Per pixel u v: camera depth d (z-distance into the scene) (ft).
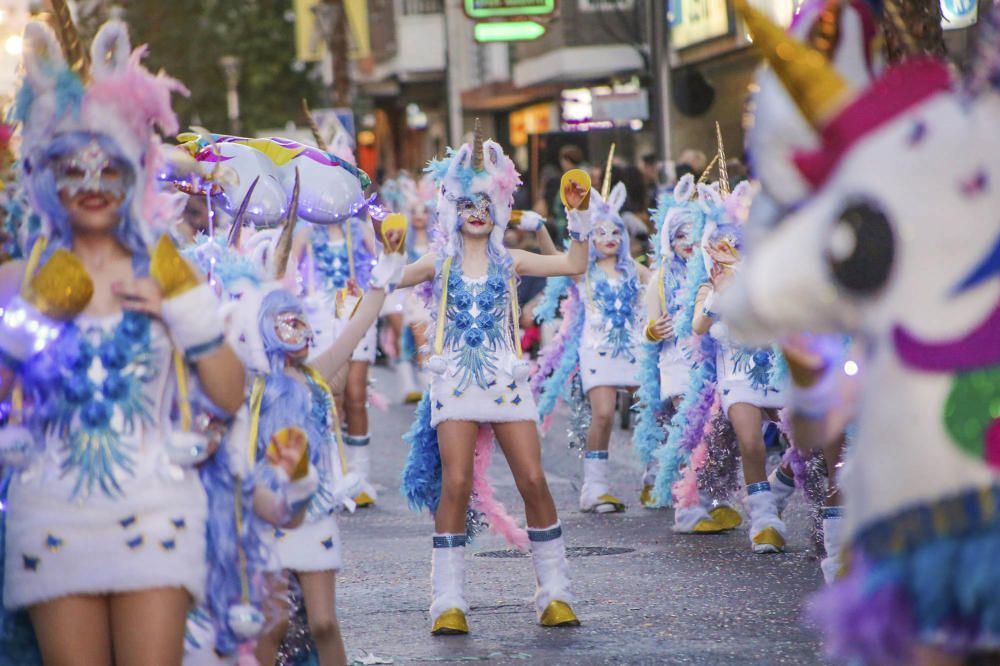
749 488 46.44
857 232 17.61
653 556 45.93
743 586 40.75
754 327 18.76
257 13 204.74
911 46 25.39
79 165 21.18
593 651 33.99
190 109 203.72
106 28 21.67
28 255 21.77
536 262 38.34
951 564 16.90
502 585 42.47
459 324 37.06
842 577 18.60
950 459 17.08
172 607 21.07
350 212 43.14
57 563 20.86
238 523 22.24
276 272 28.76
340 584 42.75
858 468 17.97
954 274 17.33
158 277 21.22
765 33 18.56
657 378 54.24
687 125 119.14
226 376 21.61
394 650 34.63
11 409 21.24
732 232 45.78
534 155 107.14
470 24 183.42
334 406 29.25
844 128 18.06
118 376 21.12
